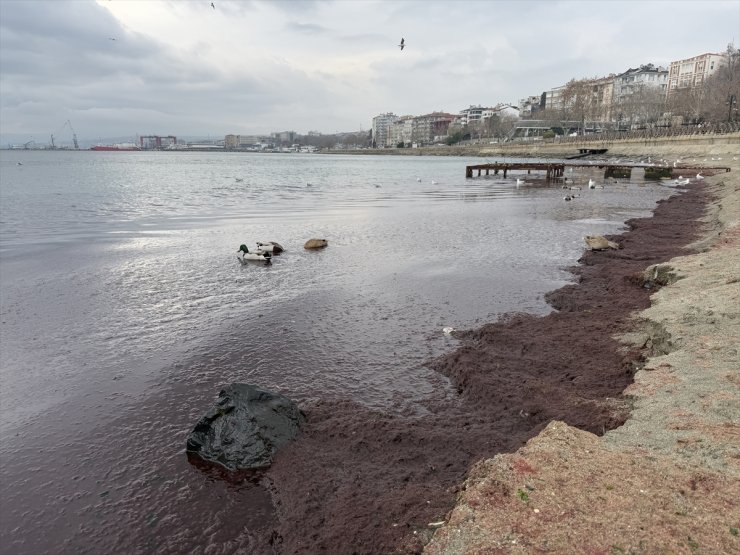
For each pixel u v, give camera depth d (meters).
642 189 43.75
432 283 15.04
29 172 76.88
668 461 5.06
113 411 8.22
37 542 5.58
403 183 56.81
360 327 11.61
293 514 5.73
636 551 3.87
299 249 20.12
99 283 15.34
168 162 132.12
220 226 25.62
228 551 5.35
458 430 7.30
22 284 15.21
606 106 147.25
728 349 7.79
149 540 5.55
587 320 11.38
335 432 7.29
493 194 42.50
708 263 13.28
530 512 4.39
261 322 11.98
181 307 13.17
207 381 9.15
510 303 13.18
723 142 79.19
